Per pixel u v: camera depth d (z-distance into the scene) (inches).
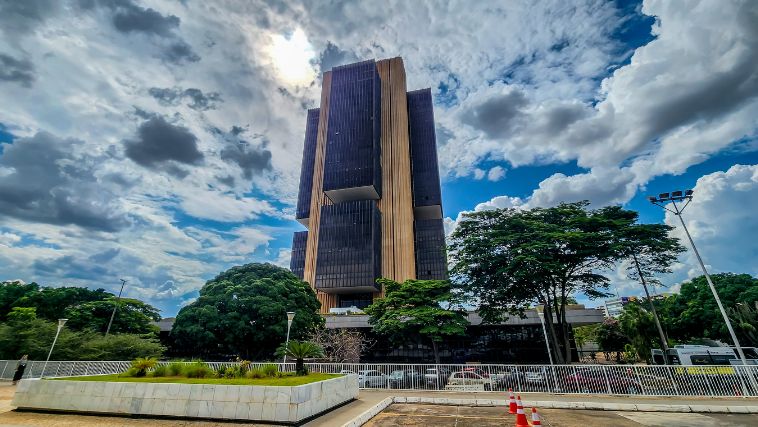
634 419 448.8
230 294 1187.3
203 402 427.5
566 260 933.2
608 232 896.9
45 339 987.3
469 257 1019.9
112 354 1040.8
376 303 1255.5
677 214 779.4
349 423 399.9
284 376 553.6
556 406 526.0
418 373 712.4
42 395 475.5
